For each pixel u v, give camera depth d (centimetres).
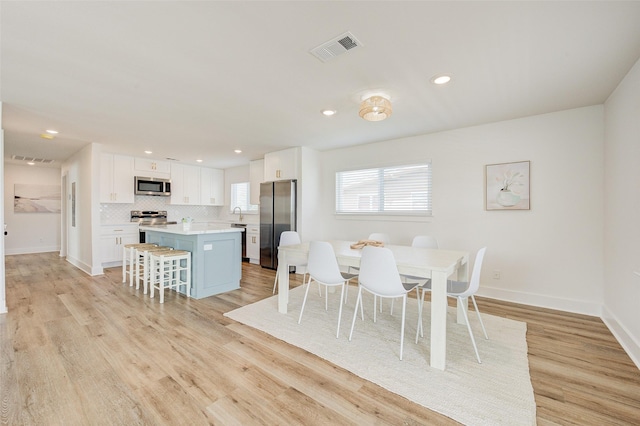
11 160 610
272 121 341
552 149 308
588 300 292
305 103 284
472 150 357
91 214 457
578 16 155
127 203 590
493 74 222
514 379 182
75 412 151
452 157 372
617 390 171
